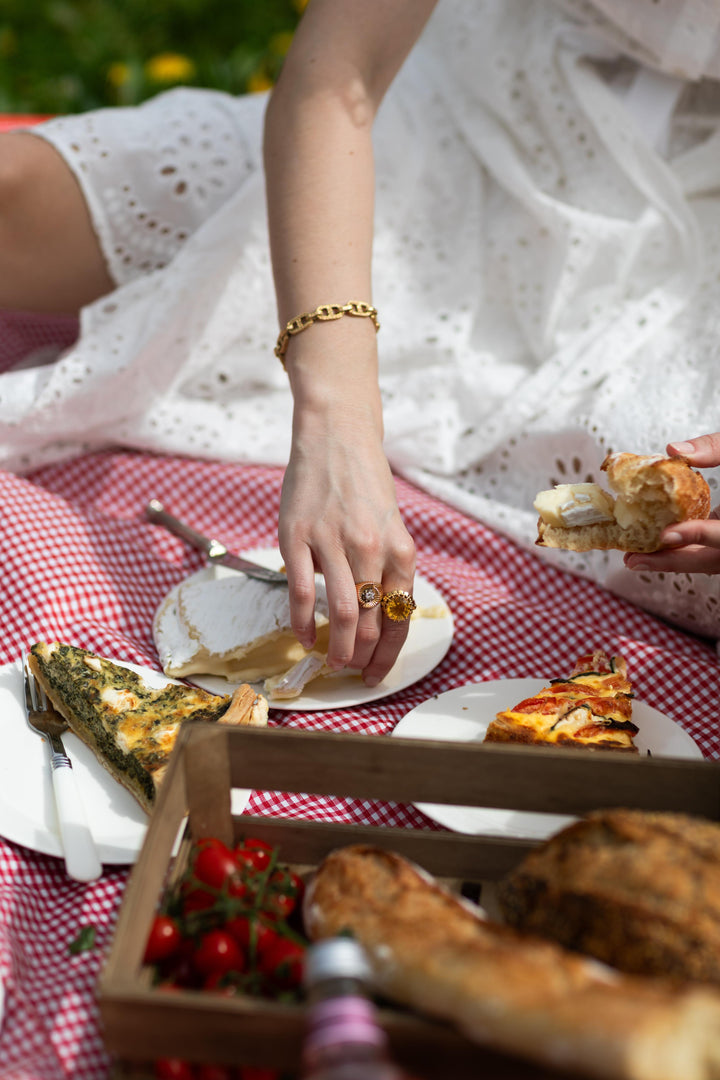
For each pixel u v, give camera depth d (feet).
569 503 2.69
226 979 2.10
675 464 2.60
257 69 6.47
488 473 3.82
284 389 4.01
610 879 2.02
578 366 3.60
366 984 1.94
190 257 3.76
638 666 3.03
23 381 3.78
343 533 2.74
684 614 3.28
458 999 1.86
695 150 3.64
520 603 3.26
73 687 2.77
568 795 2.28
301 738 2.28
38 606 3.17
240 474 3.81
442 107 4.02
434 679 3.09
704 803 2.25
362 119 3.18
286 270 3.05
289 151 3.12
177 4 7.00
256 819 2.36
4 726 2.77
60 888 2.52
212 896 2.23
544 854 2.11
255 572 3.17
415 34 3.27
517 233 3.85
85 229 3.93
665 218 3.60
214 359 3.92
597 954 2.01
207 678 3.01
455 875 2.36
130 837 2.54
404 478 3.92
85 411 3.78
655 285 3.69
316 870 2.32
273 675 2.99
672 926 1.97
